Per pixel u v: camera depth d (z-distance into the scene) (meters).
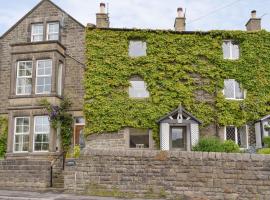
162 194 14.10
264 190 13.85
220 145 20.36
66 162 16.11
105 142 23.12
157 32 24.72
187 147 22.78
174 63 24.45
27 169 16.06
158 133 23.33
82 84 23.91
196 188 14.04
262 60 25.06
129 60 24.19
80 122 23.53
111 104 23.50
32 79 22.77
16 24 25.38
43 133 22.34
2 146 23.61
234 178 14.02
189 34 24.91
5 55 25.17
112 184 14.42
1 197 13.77
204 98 24.17
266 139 21.83
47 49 23.03
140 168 14.41
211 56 24.69
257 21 26.02
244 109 24.14
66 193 14.77
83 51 24.44
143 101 23.75
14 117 22.69
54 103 22.34
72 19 24.95
